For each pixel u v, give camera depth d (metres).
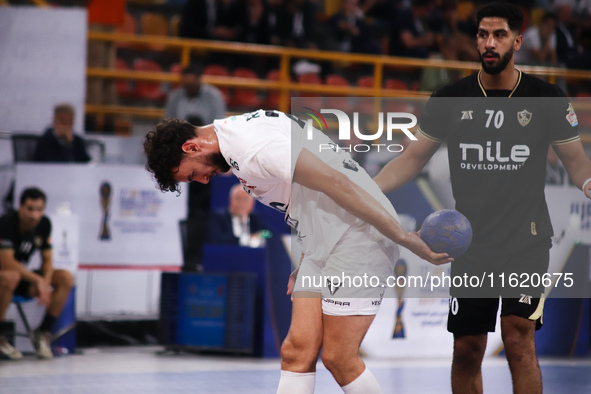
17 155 12.30
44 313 11.09
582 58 20.12
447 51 20.88
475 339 5.60
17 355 10.70
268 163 4.86
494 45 5.19
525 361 5.36
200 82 15.19
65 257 11.29
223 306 11.09
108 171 11.95
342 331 5.11
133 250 12.09
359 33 20.72
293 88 17.58
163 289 11.43
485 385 8.11
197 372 9.46
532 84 5.33
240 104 19.23
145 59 20.56
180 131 5.10
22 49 13.07
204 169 5.20
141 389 8.16
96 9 16.98
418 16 21.12
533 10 23.41
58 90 13.17
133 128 17.41
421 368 9.38
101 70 16.61
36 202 11.14
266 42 19.66
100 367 9.89
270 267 11.07
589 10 22.86
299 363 5.14
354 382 5.12
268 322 10.98
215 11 19.42
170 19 22.38
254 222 12.45
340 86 19.58
